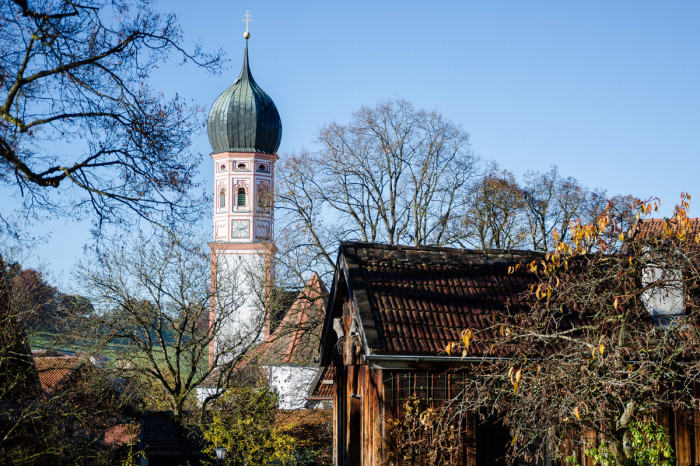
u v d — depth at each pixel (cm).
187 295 3603
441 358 1352
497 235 4612
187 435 3425
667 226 994
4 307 2259
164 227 1430
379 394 1402
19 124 1262
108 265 3469
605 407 958
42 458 2238
